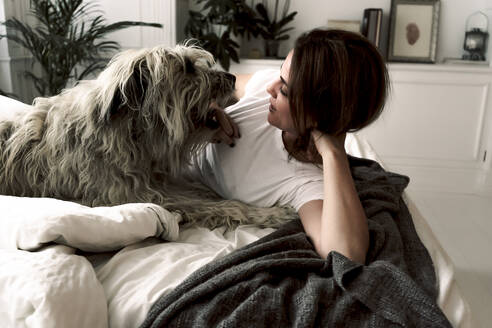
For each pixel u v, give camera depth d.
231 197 1.44
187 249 1.08
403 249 1.14
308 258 0.98
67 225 0.93
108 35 3.34
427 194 3.70
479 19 3.75
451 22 3.85
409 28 3.79
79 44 2.85
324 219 1.06
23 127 1.38
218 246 1.15
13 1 3.19
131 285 0.92
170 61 1.32
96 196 1.33
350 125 1.15
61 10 2.94
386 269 0.92
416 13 3.76
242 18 3.60
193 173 1.64
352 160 1.71
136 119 1.30
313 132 1.18
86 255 1.04
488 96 3.60
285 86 1.18
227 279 0.87
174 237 1.16
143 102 1.28
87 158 1.29
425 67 3.56
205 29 3.68
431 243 1.30
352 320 0.83
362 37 1.14
